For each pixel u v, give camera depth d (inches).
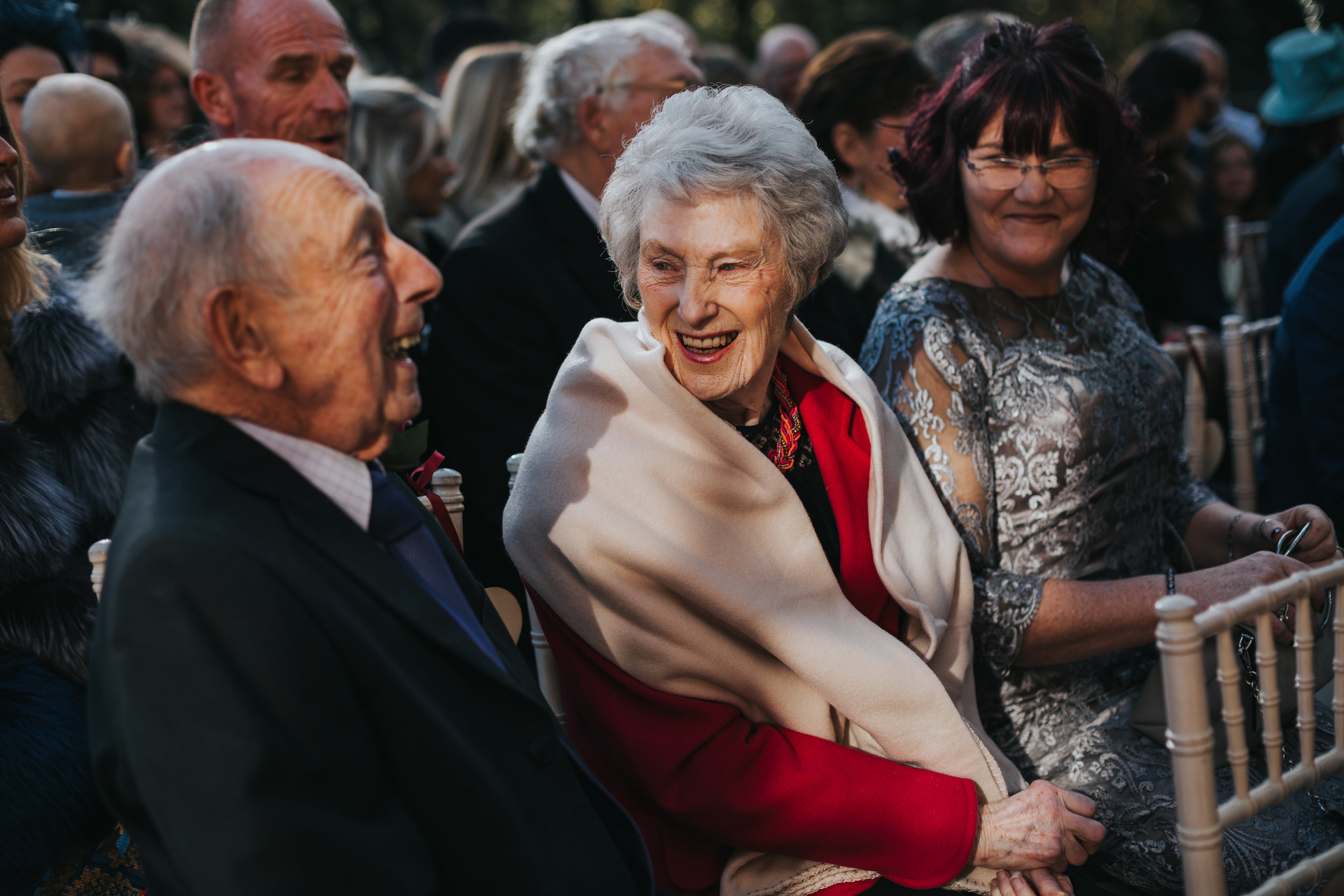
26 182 84.4
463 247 112.3
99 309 48.4
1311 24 223.8
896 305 82.0
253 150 48.4
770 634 66.6
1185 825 51.6
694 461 67.1
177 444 48.3
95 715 46.9
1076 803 65.9
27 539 72.3
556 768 54.7
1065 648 75.0
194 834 42.2
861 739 70.3
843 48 138.3
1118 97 80.4
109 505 81.4
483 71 170.4
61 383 81.4
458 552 66.4
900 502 73.7
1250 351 120.6
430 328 125.1
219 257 46.1
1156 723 74.5
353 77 177.2
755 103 65.8
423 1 526.0
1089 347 81.4
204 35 102.1
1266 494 111.2
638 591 65.8
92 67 158.6
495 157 171.6
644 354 67.7
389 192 160.2
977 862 65.1
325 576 48.4
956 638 74.0
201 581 44.3
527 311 110.6
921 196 83.2
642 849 59.4
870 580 72.2
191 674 43.3
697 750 65.6
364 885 44.5
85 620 72.8
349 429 50.6
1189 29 668.1
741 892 67.1
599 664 67.2
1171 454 84.8
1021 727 78.6
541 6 585.6
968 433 77.3
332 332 47.9
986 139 77.5
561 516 66.5
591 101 116.8
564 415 69.3
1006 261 79.2
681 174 62.6
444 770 49.5
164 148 149.6
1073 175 77.0
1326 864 59.9
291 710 44.5
